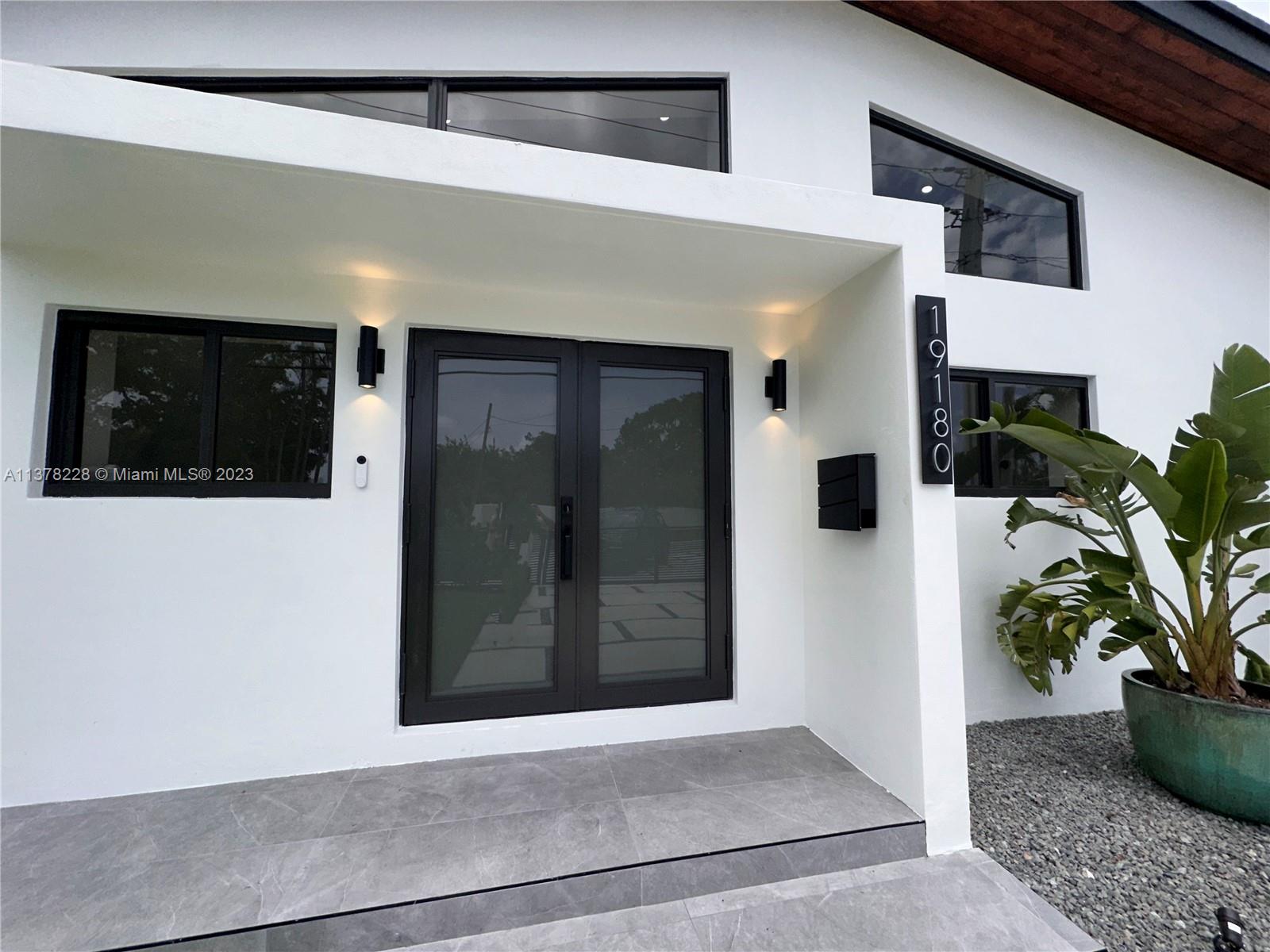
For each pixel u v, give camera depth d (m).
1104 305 4.37
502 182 2.19
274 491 2.91
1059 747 3.52
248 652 2.78
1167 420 4.45
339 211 2.33
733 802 2.54
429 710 3.03
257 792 2.63
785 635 3.47
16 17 2.99
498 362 3.26
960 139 4.15
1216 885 2.25
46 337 2.67
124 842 2.24
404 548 3.05
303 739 2.82
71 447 2.73
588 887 2.07
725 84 3.76
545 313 3.24
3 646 2.53
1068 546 4.15
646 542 3.40
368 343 2.96
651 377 3.47
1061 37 3.86
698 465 3.51
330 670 2.87
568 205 2.29
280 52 3.23
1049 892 2.21
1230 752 2.68
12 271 2.62
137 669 2.66
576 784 2.70
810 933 1.97
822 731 3.26
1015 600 3.64
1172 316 4.54
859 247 2.65
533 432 3.28
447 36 3.41
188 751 2.69
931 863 2.36
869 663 2.82
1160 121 4.41
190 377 2.88
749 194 2.46
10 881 2.00
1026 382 4.24
